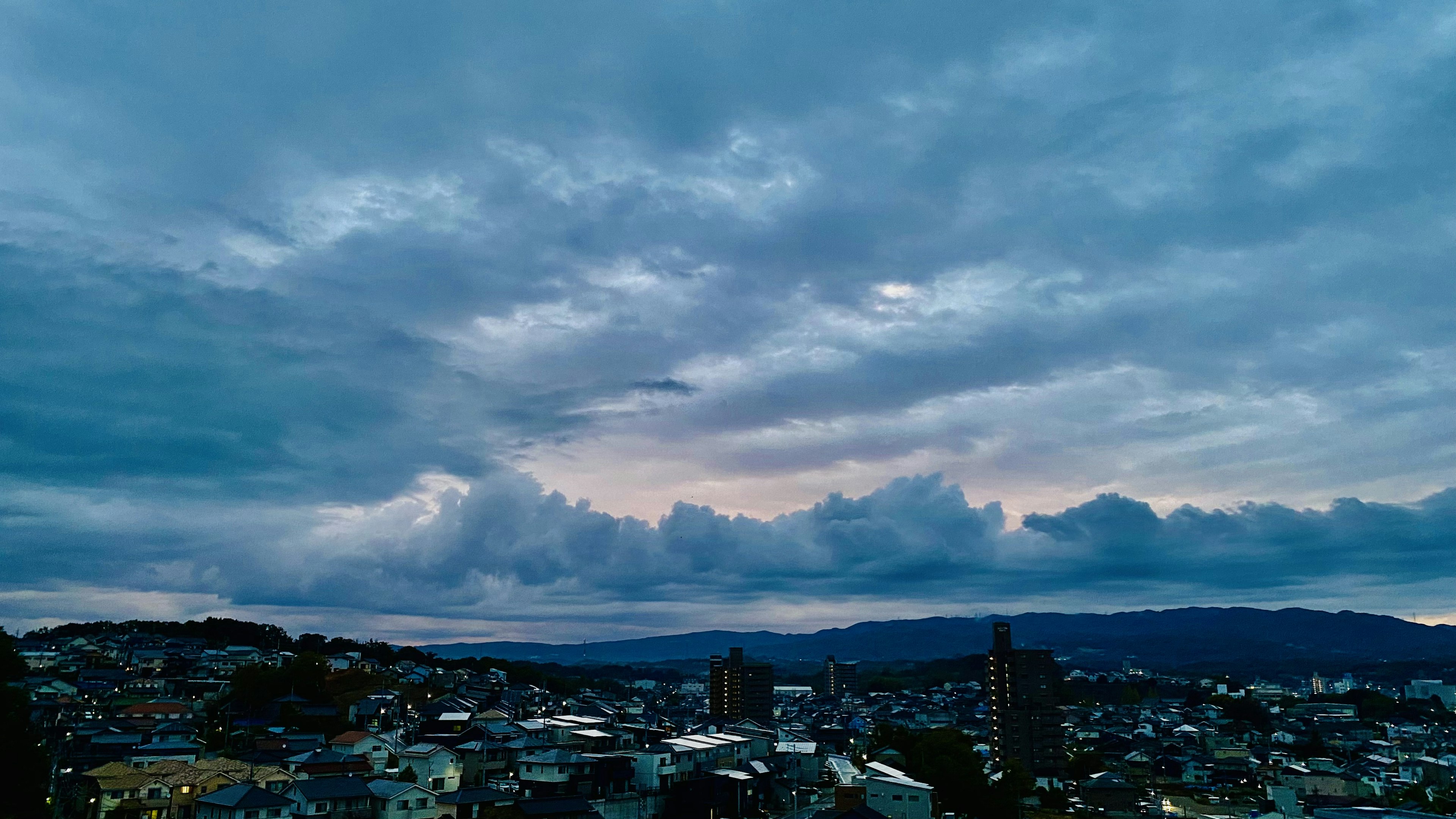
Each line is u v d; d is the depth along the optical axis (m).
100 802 80.62
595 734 107.69
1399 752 184.38
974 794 107.62
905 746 128.50
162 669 173.25
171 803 82.50
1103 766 175.62
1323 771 154.62
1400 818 80.81
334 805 79.25
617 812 91.88
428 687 184.00
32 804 69.38
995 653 187.00
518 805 82.56
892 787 90.69
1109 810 137.38
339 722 132.50
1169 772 174.88
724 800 97.88
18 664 80.06
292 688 142.75
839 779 110.38
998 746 180.62
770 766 112.88
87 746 104.12
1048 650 180.88
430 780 97.75
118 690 148.62
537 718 130.88
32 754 70.12
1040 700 177.50
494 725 118.62
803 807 103.94
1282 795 136.25
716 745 110.00
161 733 111.06
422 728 127.19
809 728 186.00
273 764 94.81
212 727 125.81
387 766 102.75
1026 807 132.75
